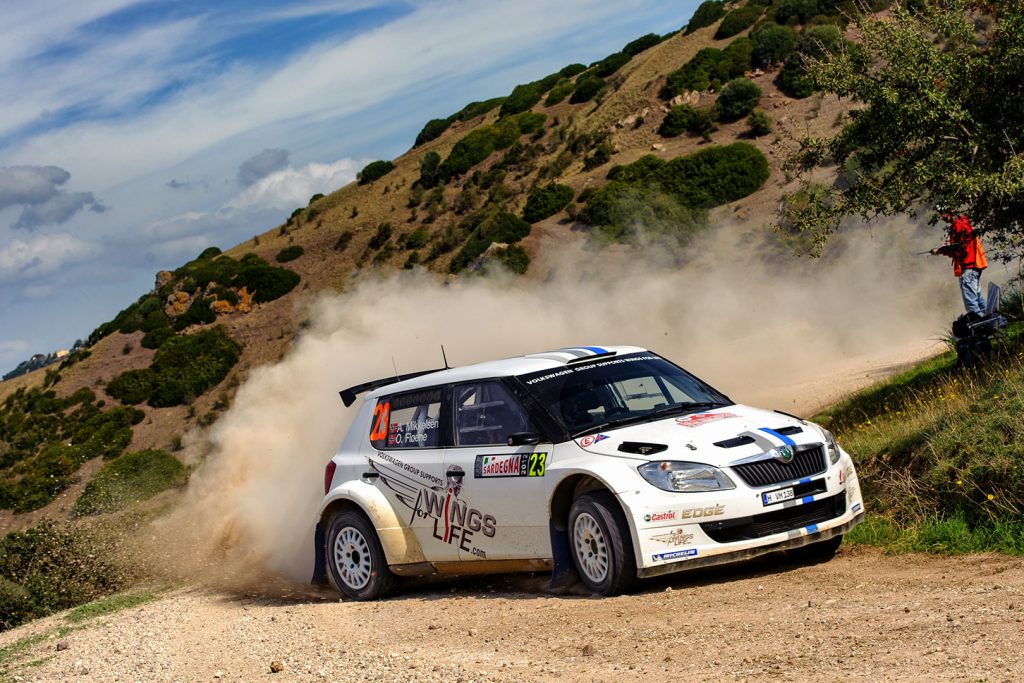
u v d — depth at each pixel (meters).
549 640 5.69
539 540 7.10
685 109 69.31
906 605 5.39
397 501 8.12
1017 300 12.88
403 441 8.21
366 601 8.22
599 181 64.31
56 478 49.75
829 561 7.03
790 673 4.37
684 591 6.48
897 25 9.94
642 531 6.34
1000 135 9.70
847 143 10.72
